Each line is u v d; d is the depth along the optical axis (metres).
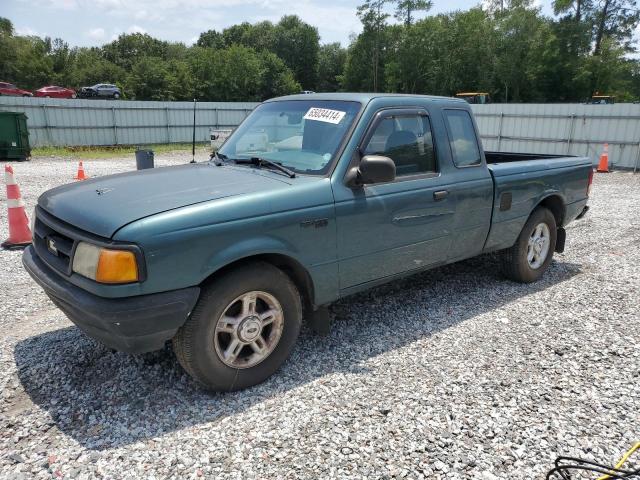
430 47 61.28
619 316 4.41
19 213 6.28
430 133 4.07
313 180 3.34
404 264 3.94
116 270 2.55
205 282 2.90
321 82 99.56
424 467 2.49
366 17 64.81
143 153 8.73
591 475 2.46
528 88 55.78
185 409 2.94
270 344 3.22
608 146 17.31
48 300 4.61
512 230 4.85
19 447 2.59
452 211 4.16
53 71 82.56
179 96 72.06
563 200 5.39
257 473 2.43
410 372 3.40
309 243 3.23
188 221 2.73
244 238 2.92
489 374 3.39
